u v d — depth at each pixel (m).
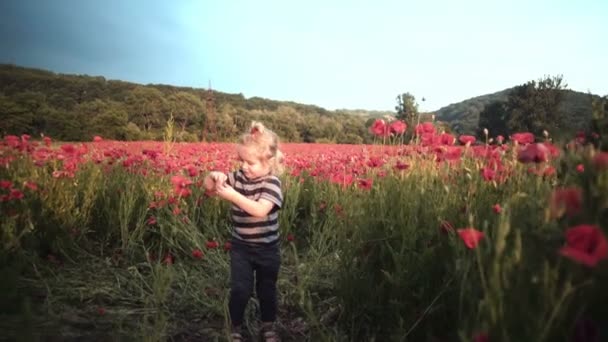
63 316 2.60
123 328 2.50
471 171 2.74
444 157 3.06
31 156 4.51
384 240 2.51
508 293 1.26
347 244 2.60
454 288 1.86
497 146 3.36
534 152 1.89
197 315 2.82
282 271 3.58
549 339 1.16
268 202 2.44
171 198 4.04
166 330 2.54
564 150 1.99
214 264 3.53
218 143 8.72
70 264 3.57
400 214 2.50
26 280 2.98
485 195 2.49
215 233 4.10
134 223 4.25
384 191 2.94
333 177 4.82
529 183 2.29
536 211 1.73
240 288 2.44
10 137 4.50
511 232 1.60
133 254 3.74
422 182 2.77
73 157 4.89
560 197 1.26
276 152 2.56
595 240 0.86
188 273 3.45
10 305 2.54
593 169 1.36
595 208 1.29
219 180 2.34
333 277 3.13
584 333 1.08
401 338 1.86
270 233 2.54
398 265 2.19
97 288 3.05
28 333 2.06
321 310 2.84
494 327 1.18
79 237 3.88
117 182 4.56
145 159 5.21
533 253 1.38
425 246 2.22
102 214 4.27
